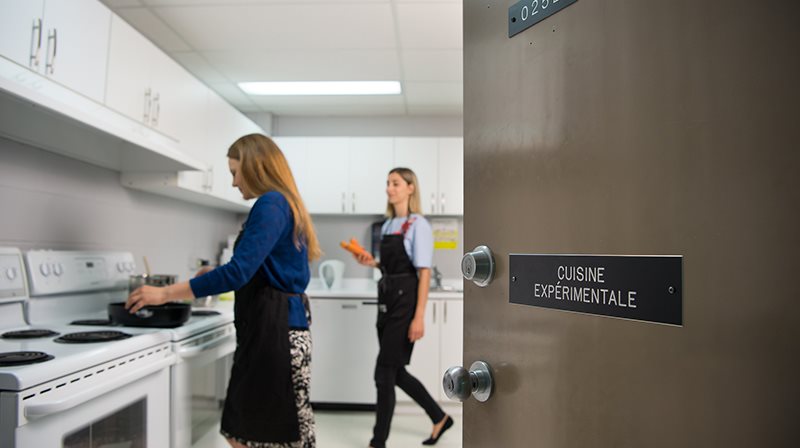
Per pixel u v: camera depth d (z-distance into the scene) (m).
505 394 0.71
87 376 1.16
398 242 2.53
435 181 3.71
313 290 3.42
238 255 1.43
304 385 1.52
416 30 2.56
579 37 0.61
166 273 2.80
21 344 1.29
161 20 2.48
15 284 1.63
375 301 3.23
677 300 0.48
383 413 2.43
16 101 1.35
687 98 0.48
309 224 1.67
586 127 0.59
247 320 1.51
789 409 0.40
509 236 0.71
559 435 0.61
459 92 3.48
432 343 3.22
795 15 0.41
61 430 1.07
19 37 1.41
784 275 0.41
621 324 0.54
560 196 0.63
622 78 0.55
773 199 0.42
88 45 1.70
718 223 0.45
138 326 1.63
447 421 2.66
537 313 0.66
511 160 0.71
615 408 0.54
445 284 3.87
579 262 0.60
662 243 0.50
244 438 1.47
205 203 3.21
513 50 0.72
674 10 0.50
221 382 2.00
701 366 0.46
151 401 1.42
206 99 2.67
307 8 2.36
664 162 0.50
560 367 0.62
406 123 4.04
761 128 0.43
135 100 1.98
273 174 1.62
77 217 2.05
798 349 0.40
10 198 1.72
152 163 2.18
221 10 2.38
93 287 1.99
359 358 3.21
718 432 0.44
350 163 3.75
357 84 3.36
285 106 3.80
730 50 0.45
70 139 1.79
